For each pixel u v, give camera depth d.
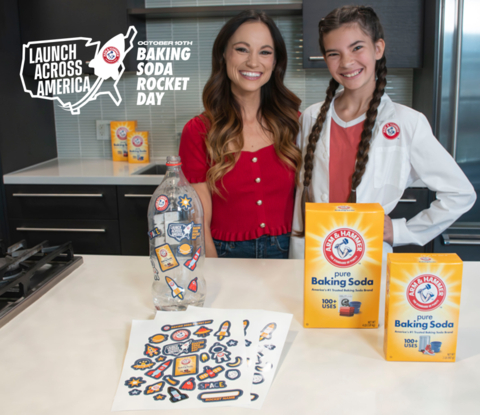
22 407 0.63
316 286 0.82
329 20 1.18
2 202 2.41
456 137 2.22
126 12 2.43
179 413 0.61
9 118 2.46
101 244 2.41
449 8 2.12
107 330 0.84
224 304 0.93
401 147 1.29
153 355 0.73
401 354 0.72
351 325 0.83
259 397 0.64
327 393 0.65
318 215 0.79
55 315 0.90
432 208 1.30
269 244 1.50
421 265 0.69
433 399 0.63
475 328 0.82
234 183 1.46
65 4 2.46
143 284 1.05
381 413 0.60
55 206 2.39
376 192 1.33
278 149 1.45
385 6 2.31
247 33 1.33
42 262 1.02
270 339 0.77
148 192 2.33
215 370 0.69
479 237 2.24
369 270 0.81
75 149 3.00
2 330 0.84
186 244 0.87
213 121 1.45
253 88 1.39
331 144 1.37
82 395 0.65
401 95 2.73
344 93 1.35
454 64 2.17
